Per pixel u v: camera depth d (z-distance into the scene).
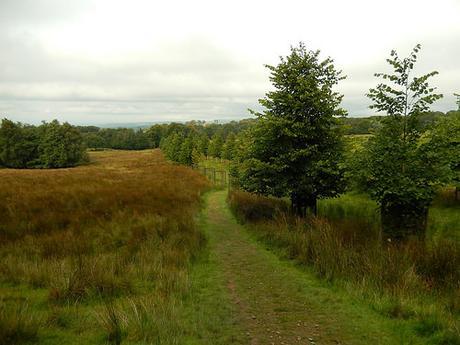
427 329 5.02
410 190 8.58
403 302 5.73
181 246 9.32
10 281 6.79
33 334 4.48
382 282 6.52
